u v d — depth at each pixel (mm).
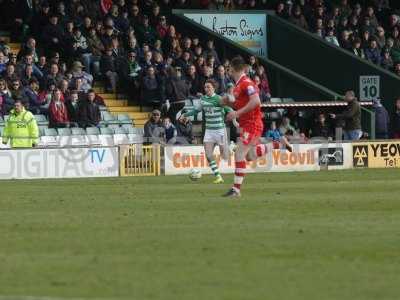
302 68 120688
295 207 52219
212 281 31812
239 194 59438
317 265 34406
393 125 110750
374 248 37719
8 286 31094
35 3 108188
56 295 29672
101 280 31984
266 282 31672
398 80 115312
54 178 84062
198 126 99500
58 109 95250
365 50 122562
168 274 32938
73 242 39469
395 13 132625
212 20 120000
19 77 96562
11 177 84312
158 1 119438
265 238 40250
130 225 44531
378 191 63312
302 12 124062
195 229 43000
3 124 93438
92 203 55625
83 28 106688
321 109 110250
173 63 108000
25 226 44438
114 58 106812
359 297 29547
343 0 125688
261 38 122188
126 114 102812
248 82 58969
